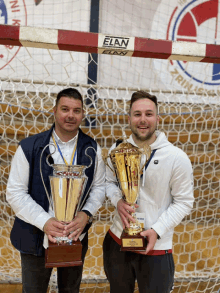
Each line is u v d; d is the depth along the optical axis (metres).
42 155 1.18
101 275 1.92
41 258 1.21
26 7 2.92
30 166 1.18
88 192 1.27
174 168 1.15
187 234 2.67
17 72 2.90
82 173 1.08
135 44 1.07
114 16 3.06
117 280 1.27
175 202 1.19
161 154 1.16
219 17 3.18
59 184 1.06
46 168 1.18
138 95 1.14
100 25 3.05
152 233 1.12
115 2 3.04
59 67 2.96
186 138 3.12
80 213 1.16
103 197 1.29
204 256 2.27
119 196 1.23
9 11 2.90
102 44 1.05
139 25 3.11
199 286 1.93
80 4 2.98
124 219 1.13
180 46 1.10
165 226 1.13
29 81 2.03
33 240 1.17
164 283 1.18
